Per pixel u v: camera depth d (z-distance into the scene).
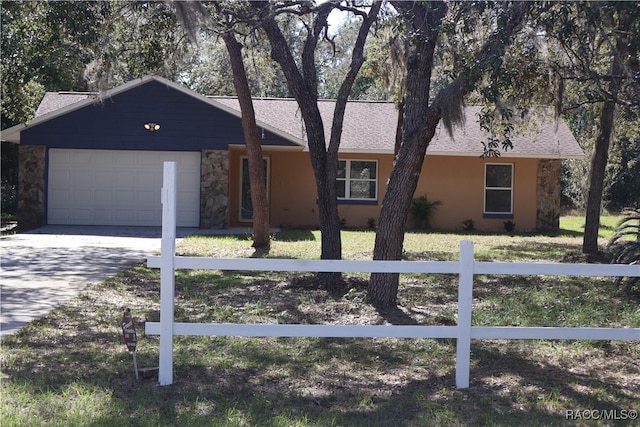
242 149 24.61
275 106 27.72
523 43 10.79
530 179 26.33
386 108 27.92
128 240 19.88
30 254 16.55
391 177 10.35
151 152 23.34
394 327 6.88
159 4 13.45
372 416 6.28
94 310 10.47
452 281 13.63
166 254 6.80
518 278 14.12
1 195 29.58
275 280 13.21
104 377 7.20
